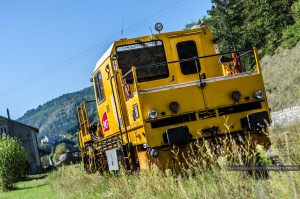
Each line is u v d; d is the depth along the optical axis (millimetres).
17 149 34594
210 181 6922
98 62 12445
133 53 11102
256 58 9562
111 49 11062
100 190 11836
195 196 6336
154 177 8234
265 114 9273
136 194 8508
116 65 10984
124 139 10836
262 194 5184
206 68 11180
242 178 5922
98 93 12977
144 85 10883
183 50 11219
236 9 69188
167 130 8922
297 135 6398
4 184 32406
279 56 51469
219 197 5898
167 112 9109
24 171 35625
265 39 61188
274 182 4707
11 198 21031
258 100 9461
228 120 9328
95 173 15805
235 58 10516
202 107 9234
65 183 17734
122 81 10375
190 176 7547
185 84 9273
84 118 17094
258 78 9500
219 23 70562
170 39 11227
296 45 49812
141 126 9234
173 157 9180
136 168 10117
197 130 9195
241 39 64375
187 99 9211
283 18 56594
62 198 14188
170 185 7477
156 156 9039
